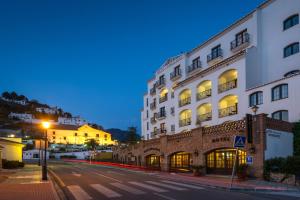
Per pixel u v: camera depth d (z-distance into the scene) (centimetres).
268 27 3853
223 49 4600
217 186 2161
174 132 5469
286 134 2708
